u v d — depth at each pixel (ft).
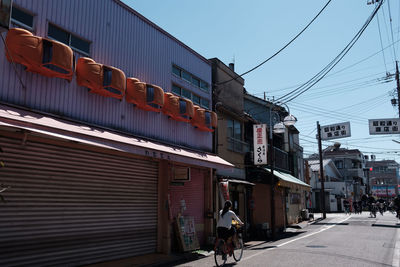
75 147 27.84
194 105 46.37
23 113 22.94
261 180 61.00
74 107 28.22
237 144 58.29
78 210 27.55
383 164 290.15
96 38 31.63
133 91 33.94
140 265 28.84
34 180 24.26
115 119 32.63
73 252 26.76
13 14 24.56
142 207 35.12
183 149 41.34
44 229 24.62
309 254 34.63
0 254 21.67
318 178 152.87
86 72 28.32
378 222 79.25
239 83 61.57
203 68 50.62
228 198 47.24
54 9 27.50
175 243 38.55
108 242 30.30
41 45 24.11
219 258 29.55
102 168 30.48
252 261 31.09
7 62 23.30
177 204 40.63
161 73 40.75
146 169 36.32
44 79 25.86
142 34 38.06
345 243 43.50
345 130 80.12
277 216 71.61
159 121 39.14
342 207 156.97
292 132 94.32
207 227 45.78
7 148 22.74
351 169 198.90
